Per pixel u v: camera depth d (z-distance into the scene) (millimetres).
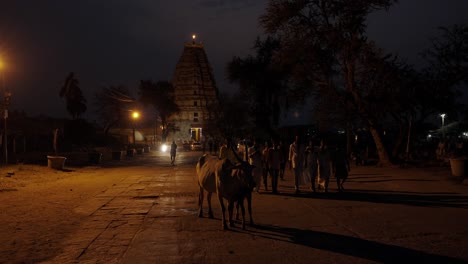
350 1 24250
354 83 25688
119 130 84750
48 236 8383
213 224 9375
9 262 6688
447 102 25922
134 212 10945
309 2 25609
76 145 54156
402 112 26500
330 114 26906
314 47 25875
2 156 32281
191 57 97438
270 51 41312
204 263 6531
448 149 27766
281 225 9172
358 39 24734
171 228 8984
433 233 8258
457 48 25188
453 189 14781
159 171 25156
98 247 7543
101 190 15688
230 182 8727
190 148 66000
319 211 10797
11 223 9633
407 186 15797
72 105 68062
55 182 18562
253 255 6918
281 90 41094
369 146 39156
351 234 8281
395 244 7492
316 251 7109
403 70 24750
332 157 14711
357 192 14445
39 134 48500
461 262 6430
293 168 14203
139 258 6812
